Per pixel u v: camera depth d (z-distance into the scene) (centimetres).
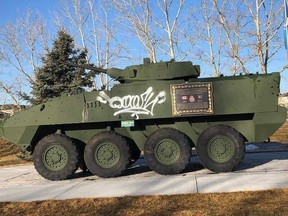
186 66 924
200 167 982
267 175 804
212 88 888
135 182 817
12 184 906
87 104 925
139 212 574
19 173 1106
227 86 888
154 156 889
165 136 887
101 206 625
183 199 629
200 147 880
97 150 909
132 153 999
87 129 973
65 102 933
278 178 764
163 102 900
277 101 882
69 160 916
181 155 883
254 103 883
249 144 1486
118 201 647
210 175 847
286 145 1403
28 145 956
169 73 918
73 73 1662
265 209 542
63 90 1623
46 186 844
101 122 947
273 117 881
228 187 704
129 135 968
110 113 916
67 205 646
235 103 884
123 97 915
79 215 584
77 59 1672
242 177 795
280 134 1859
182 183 768
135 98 909
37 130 950
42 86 1645
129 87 914
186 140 887
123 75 957
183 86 894
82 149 980
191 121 939
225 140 875
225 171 874
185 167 885
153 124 949
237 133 873
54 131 996
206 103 885
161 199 639
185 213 552
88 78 1688
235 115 927
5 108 3281
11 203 688
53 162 920
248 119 930
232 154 872
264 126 887
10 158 1745
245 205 569
